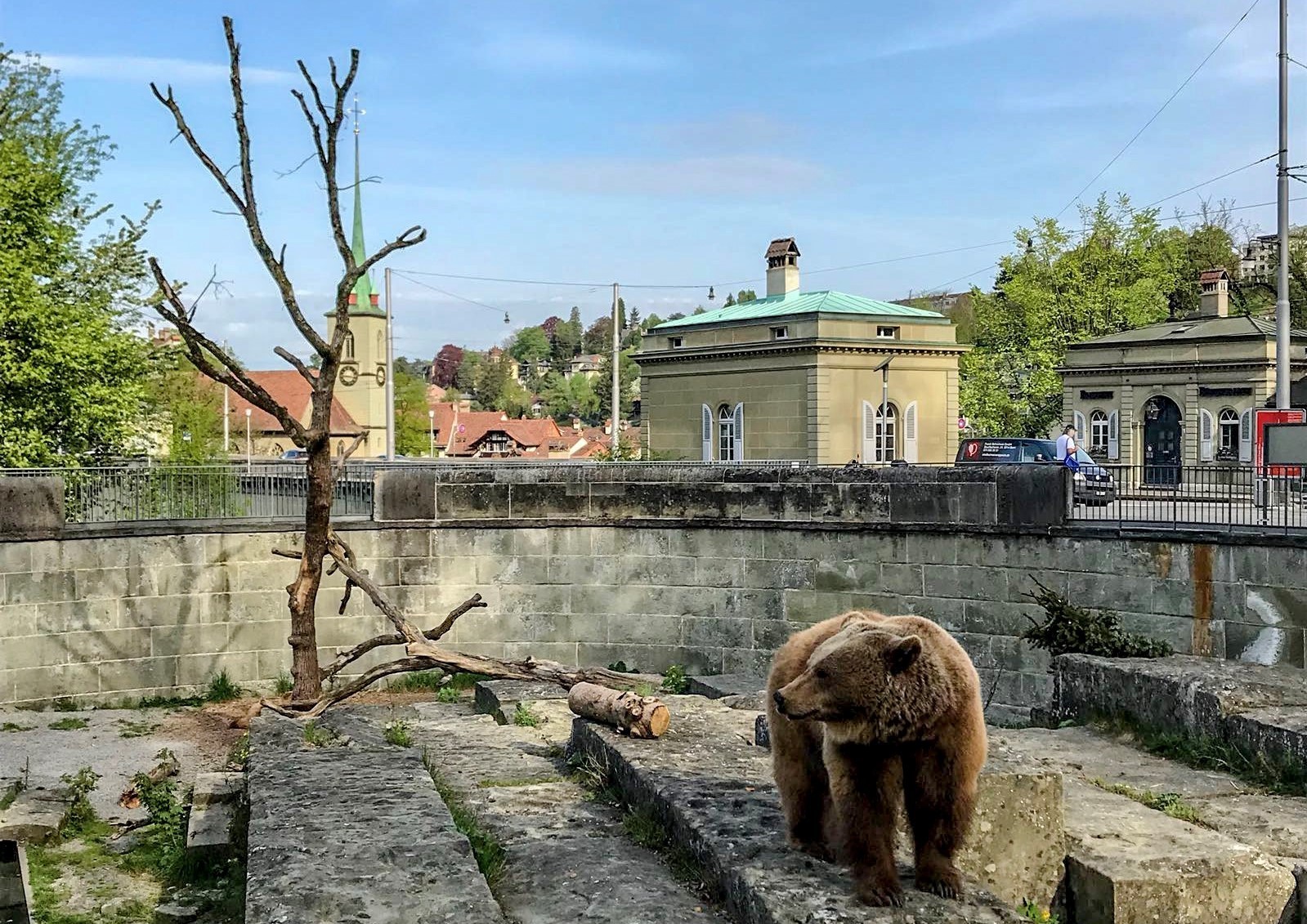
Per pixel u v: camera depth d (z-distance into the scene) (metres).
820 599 16.42
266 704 12.04
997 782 5.81
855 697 4.66
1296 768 7.98
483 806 8.26
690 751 8.27
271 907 5.27
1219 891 5.79
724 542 17.02
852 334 41.62
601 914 5.89
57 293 23.73
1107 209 56.19
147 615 15.88
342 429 88.69
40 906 7.85
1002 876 5.82
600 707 9.15
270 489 16.92
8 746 12.89
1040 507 14.62
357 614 17.03
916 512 15.62
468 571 17.39
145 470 16.25
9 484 14.99
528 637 17.52
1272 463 14.13
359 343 94.69
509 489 17.45
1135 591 13.88
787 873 5.39
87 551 15.51
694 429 45.31
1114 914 5.64
